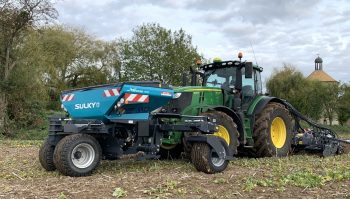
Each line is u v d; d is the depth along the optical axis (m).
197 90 9.75
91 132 7.78
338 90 39.41
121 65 43.06
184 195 5.88
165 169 8.32
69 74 42.56
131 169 8.34
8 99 23.56
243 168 8.59
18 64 23.88
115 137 8.19
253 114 10.62
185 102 9.48
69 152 7.36
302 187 6.46
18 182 6.99
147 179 7.00
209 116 9.02
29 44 24.33
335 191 6.23
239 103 10.37
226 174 7.71
